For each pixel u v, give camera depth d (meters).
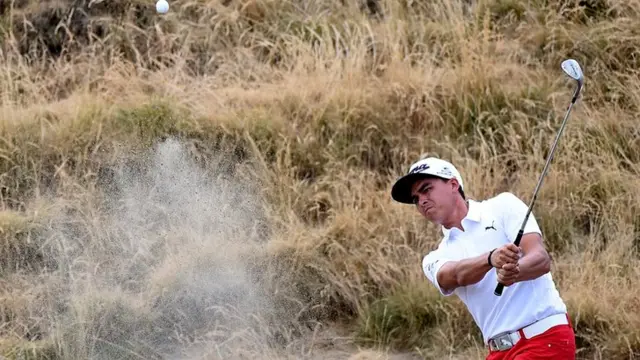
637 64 29.36
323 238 24.06
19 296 22.81
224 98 28.52
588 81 28.84
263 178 25.81
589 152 26.41
